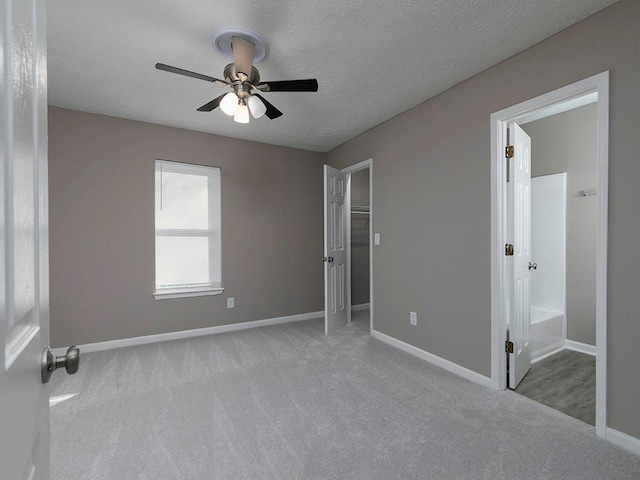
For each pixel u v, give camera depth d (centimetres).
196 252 367
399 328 322
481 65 230
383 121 338
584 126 317
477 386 240
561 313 329
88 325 312
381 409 208
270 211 413
